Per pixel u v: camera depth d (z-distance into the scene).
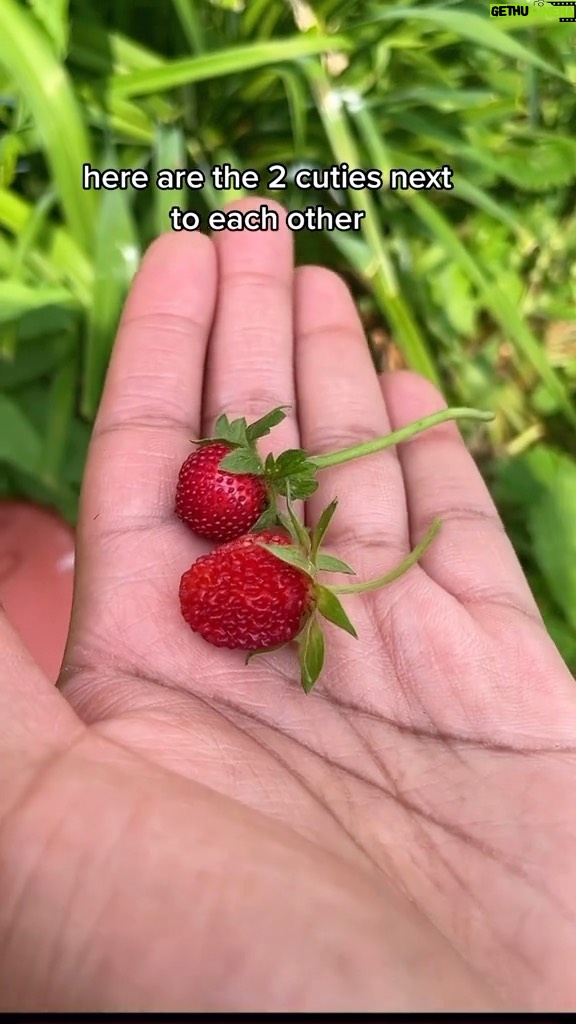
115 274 0.18
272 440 0.16
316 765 0.12
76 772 0.09
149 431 0.15
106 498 0.14
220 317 0.16
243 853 0.08
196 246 0.16
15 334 0.17
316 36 0.18
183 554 0.13
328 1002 0.07
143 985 0.08
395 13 0.18
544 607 0.19
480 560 0.15
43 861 0.08
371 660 0.13
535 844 0.11
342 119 0.18
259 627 0.12
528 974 0.10
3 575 0.18
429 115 0.20
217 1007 0.08
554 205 0.21
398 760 0.12
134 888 0.08
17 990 0.08
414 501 0.16
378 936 0.08
